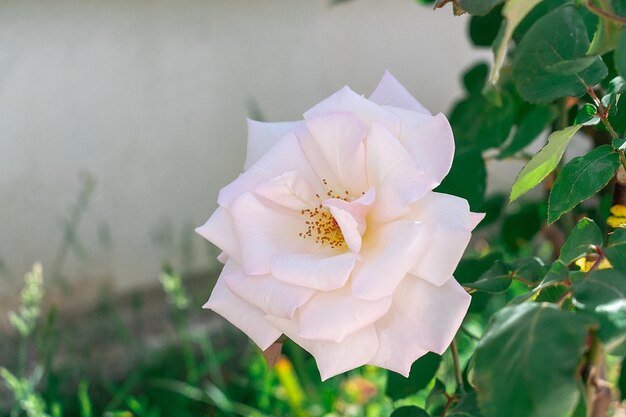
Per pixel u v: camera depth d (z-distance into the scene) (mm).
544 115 666
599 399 405
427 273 403
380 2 1479
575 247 418
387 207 413
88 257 1342
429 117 423
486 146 693
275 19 1407
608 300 363
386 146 418
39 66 1266
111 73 1312
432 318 405
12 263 1299
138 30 1318
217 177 1414
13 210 1287
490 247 1244
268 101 1421
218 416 1216
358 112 437
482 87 714
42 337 1186
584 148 1464
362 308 405
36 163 1289
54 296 1318
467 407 464
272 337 434
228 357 1314
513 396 346
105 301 1334
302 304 414
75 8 1274
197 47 1360
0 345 1270
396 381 599
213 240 444
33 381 1091
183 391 1185
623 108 514
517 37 557
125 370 1278
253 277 429
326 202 419
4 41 1241
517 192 454
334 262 412
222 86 1388
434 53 1542
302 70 1438
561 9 435
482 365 354
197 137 1386
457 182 623
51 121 1287
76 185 1319
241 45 1390
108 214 1348
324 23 1442
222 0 1361
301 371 1154
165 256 1393
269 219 443
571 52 436
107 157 1333
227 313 440
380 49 1494
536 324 352
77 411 1219
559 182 449
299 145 454
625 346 358
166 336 1324
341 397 1140
